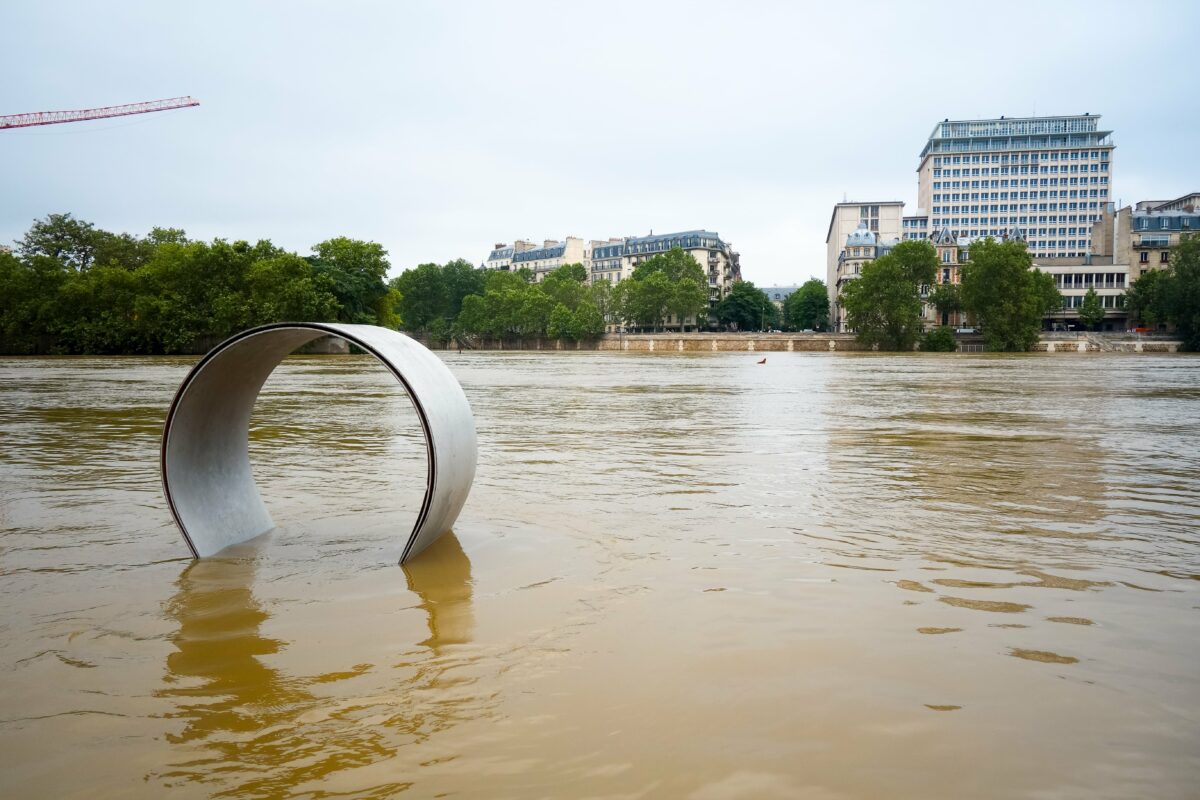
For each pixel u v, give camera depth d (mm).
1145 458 9617
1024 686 3096
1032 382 29578
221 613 4031
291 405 18328
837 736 2701
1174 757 2580
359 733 2754
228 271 69500
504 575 4637
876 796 2348
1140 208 148875
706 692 3035
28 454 9922
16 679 3232
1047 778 2449
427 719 2846
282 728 2795
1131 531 5773
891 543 5391
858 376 35219
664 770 2492
